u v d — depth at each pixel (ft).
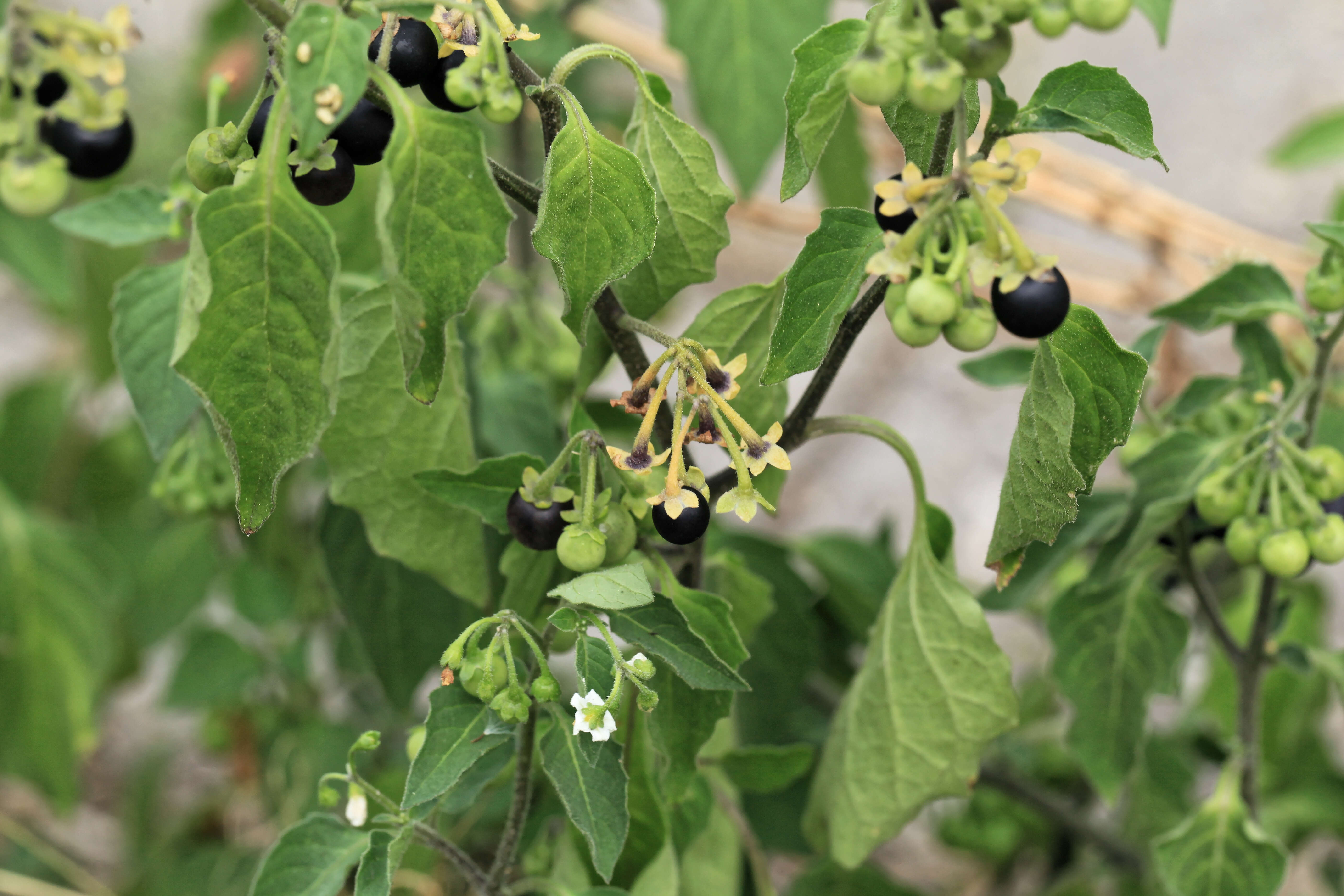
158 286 1.71
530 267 2.05
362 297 1.63
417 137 1.42
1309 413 1.72
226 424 1.44
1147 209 2.33
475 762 1.53
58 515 2.84
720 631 1.60
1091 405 1.54
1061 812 2.35
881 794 1.68
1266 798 2.39
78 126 1.43
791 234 2.55
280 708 2.46
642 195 1.50
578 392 1.64
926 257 1.43
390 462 1.66
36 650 2.42
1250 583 2.31
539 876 1.70
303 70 1.40
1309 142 2.80
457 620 1.86
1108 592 1.82
